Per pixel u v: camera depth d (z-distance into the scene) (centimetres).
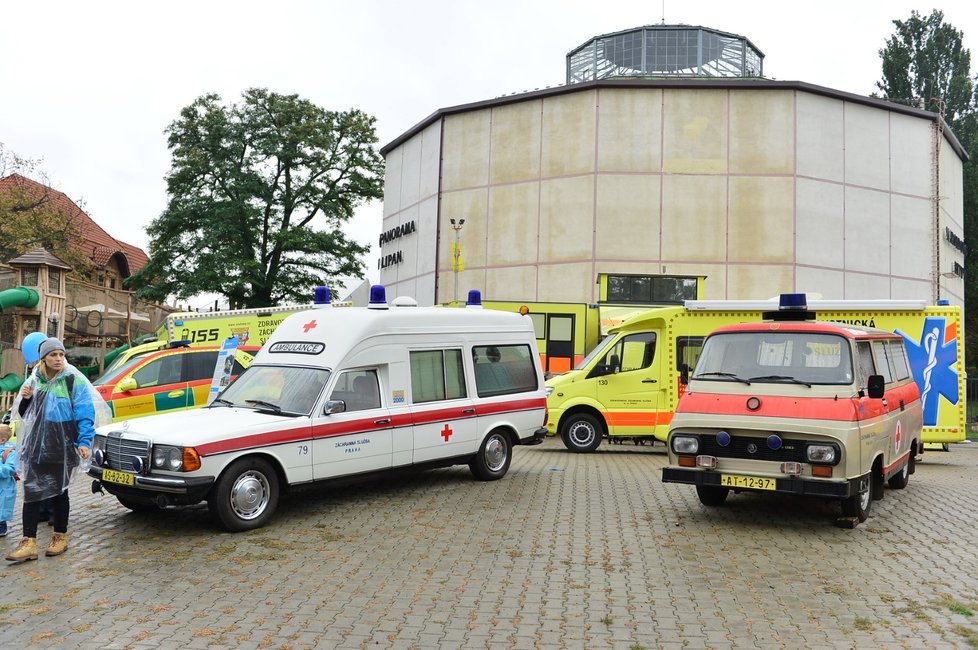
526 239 3173
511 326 1161
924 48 5134
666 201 3009
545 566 688
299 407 887
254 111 3609
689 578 656
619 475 1200
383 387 968
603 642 515
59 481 711
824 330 871
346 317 971
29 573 666
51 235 3500
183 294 3447
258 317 1900
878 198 3141
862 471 802
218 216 3450
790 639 521
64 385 720
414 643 512
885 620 557
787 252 2969
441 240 3397
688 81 3012
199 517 880
